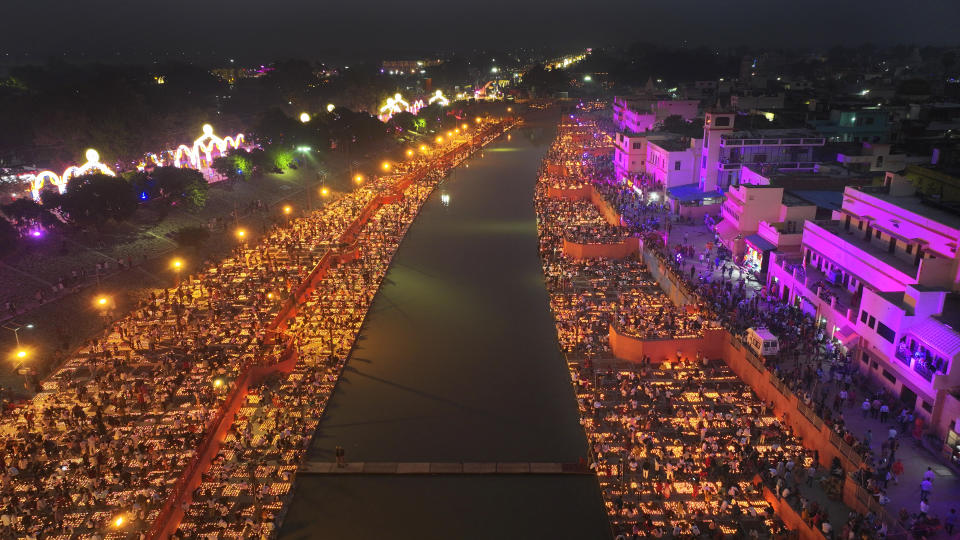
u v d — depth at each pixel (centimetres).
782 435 5025
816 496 4334
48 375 6197
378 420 5469
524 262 9488
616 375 6034
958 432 4438
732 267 8144
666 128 15788
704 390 5750
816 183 8775
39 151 12550
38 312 7156
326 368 6312
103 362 6425
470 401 5750
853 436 4528
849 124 12256
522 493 4619
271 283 8369
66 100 13175
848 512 4156
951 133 11975
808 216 7719
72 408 5575
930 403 4731
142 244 9362
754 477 4512
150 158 13975
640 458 4872
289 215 11731
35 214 8512
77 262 8456
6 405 5609
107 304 7662
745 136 10575
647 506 4394
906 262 5759
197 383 5962
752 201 8244
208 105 19962
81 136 12375
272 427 5356
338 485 4694
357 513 4428
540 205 12338
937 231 5428
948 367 4606
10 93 13925
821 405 5091
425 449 5078
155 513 4316
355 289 8338
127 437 5134
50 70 19912
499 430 5322
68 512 4366
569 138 19912
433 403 5728
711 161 10581
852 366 5659
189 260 9250
